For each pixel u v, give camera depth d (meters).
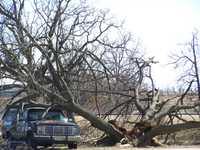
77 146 20.39
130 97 24.28
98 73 24.00
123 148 18.81
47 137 17.98
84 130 23.42
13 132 19.80
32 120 19.11
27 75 19.62
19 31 20.22
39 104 20.02
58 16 22.42
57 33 22.17
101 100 24.92
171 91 29.16
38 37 21.30
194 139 23.95
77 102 21.30
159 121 21.81
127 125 23.39
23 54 19.98
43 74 21.48
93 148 18.84
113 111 24.33
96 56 23.48
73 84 23.16
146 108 22.47
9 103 21.19
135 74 25.23
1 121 22.44
